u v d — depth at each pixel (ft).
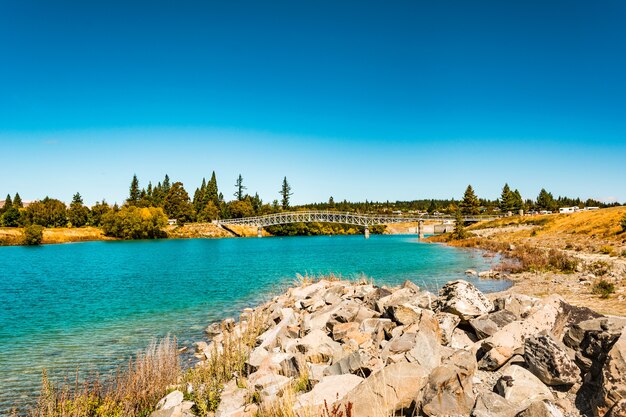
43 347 50.47
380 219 397.60
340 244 298.97
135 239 372.17
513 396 20.48
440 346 28.32
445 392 20.25
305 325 44.16
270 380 28.76
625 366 18.74
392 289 58.90
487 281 96.02
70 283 110.22
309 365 29.99
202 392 29.14
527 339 23.95
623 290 62.69
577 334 25.50
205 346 48.14
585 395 20.47
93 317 68.39
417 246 257.55
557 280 83.66
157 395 29.84
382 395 21.22
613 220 170.30
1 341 53.57
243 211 509.35
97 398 27.37
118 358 45.78
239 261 171.63
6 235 300.40
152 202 509.76
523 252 149.48
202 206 517.96
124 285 105.81
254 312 63.77
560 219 233.35
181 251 236.84
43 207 388.78
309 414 20.49
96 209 418.31
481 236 267.39
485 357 26.71
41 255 208.74
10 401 34.01
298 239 391.04
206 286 102.78
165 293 92.43
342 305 51.24
